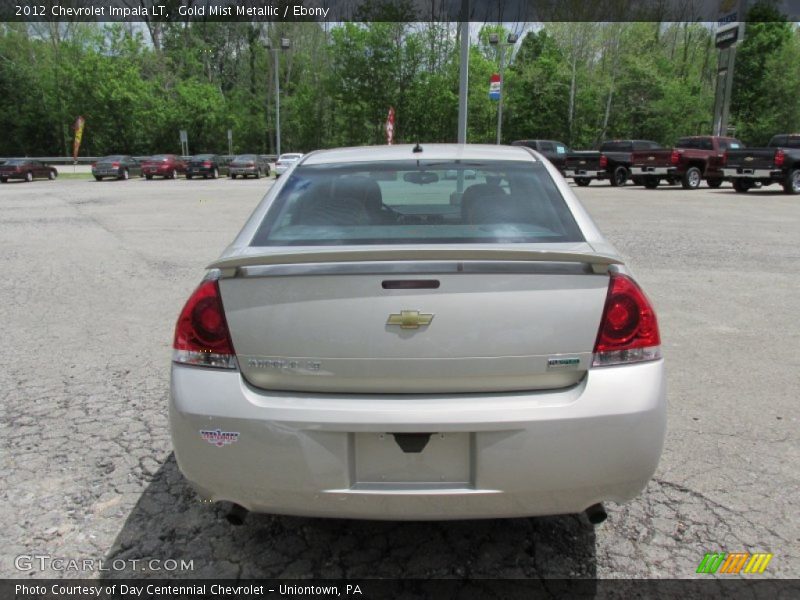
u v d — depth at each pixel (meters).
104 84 57.94
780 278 7.80
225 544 2.73
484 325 2.12
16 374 4.63
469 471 2.16
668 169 23.27
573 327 2.15
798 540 2.69
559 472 2.12
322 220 2.74
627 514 2.90
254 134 69.00
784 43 48.19
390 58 54.97
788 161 20.33
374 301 2.12
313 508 2.20
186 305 2.30
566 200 2.85
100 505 2.99
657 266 8.56
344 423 2.10
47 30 62.19
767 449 3.44
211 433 2.18
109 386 4.41
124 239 11.50
